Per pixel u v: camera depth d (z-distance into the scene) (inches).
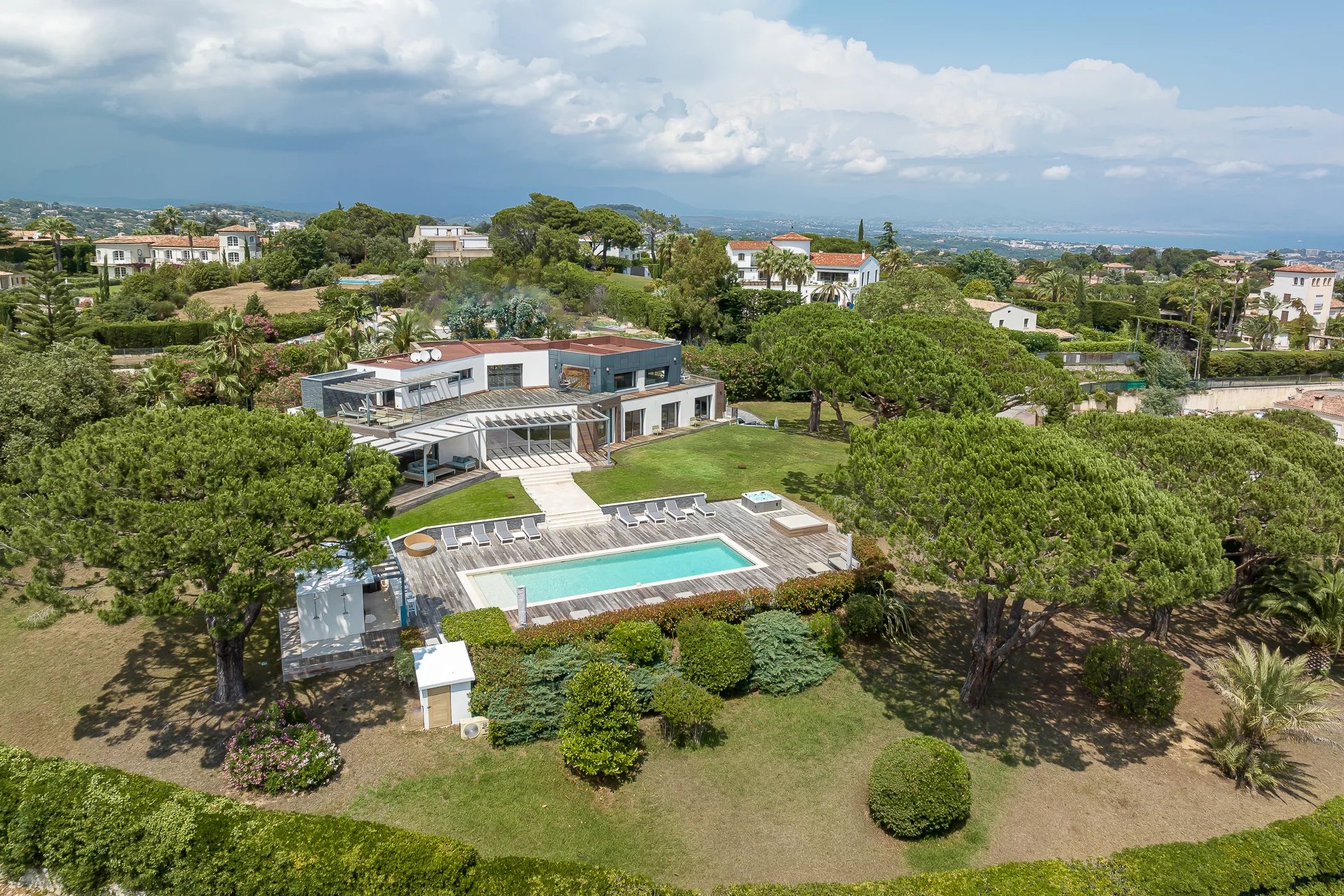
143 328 3031.5
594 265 5447.8
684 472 1867.6
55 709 927.7
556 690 928.9
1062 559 825.5
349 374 1845.5
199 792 736.3
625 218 5836.6
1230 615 1291.8
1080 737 971.3
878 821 805.9
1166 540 844.6
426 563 1304.1
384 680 988.6
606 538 1443.2
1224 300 4315.9
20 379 1390.3
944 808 783.1
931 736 962.1
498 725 887.7
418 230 5846.5
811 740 946.7
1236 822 828.6
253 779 795.4
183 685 982.4
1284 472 1106.1
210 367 2092.8
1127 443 1210.0
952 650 1155.9
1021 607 981.2
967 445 971.9
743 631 1069.8
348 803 794.2
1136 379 3275.1
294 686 973.2
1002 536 844.0
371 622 1085.8
